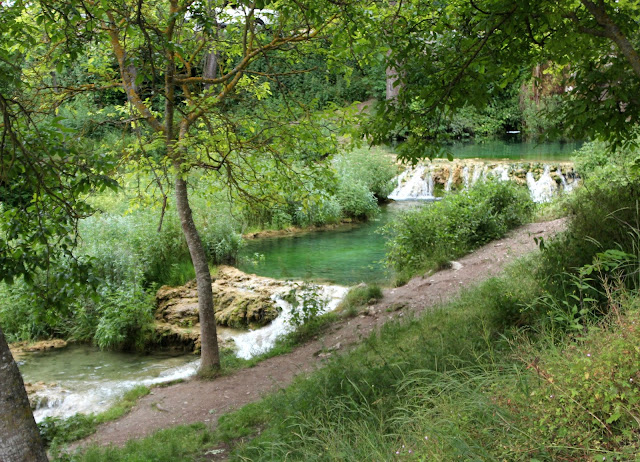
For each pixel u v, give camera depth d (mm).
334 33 6832
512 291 6539
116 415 7668
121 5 6848
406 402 4215
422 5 6195
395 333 8203
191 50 8844
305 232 19875
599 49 5879
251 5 6102
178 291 13023
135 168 8461
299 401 5867
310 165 8617
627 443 2381
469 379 3613
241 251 16500
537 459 2469
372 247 17203
